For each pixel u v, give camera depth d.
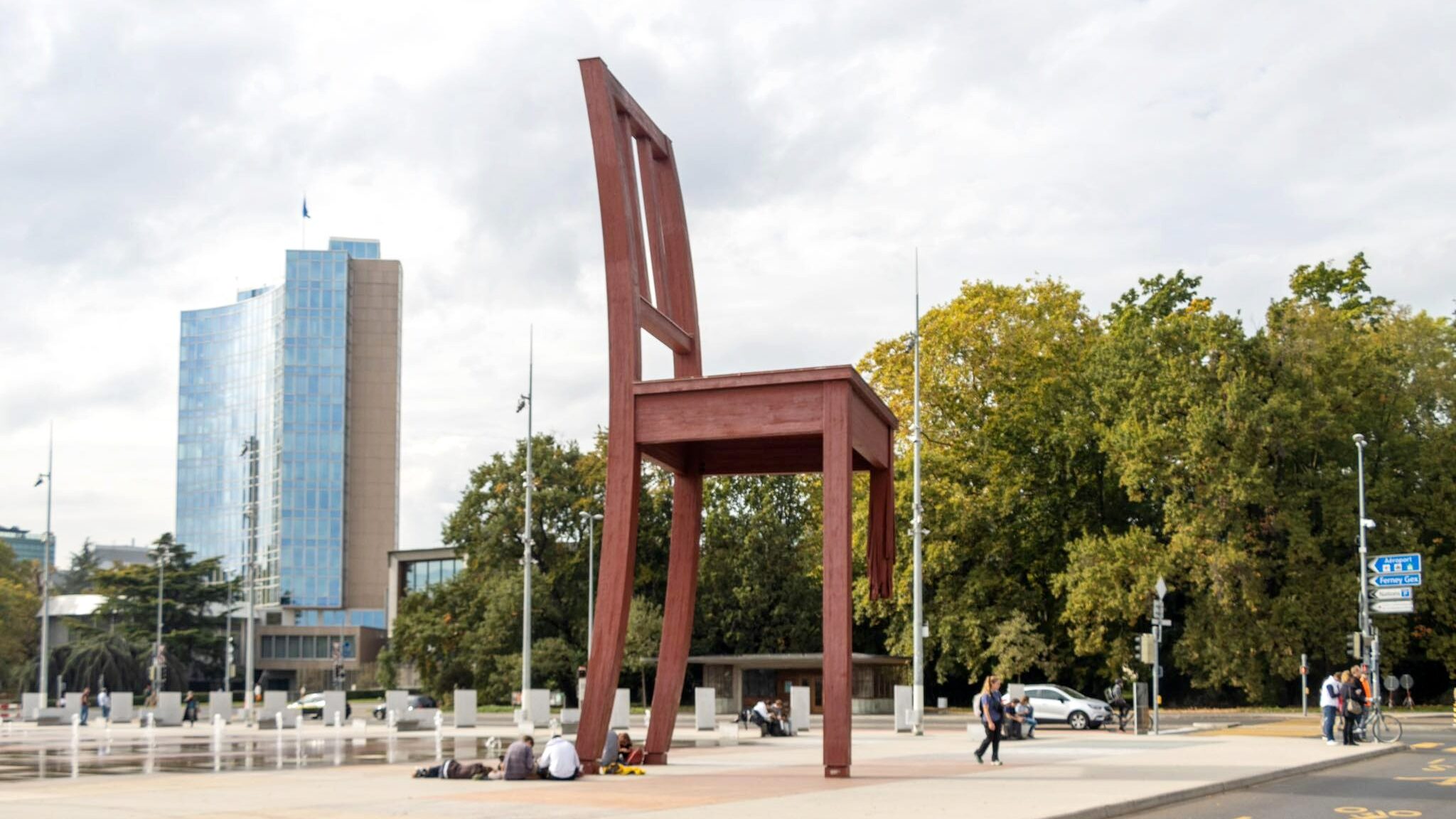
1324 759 23.81
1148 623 58.38
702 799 14.67
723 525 72.19
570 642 71.94
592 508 71.12
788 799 14.66
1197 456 51.78
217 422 152.12
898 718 39.88
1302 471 55.50
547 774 18.19
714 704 41.09
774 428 18.27
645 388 18.86
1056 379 59.12
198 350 154.88
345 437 141.12
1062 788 16.44
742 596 70.00
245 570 143.75
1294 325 54.44
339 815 13.02
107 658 92.00
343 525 139.50
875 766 21.92
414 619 73.69
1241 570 50.62
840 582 18.03
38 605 102.62
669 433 18.70
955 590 59.09
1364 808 15.34
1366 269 62.53
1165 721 46.28
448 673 72.38
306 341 141.12
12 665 96.12
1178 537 51.31
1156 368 55.88
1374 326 61.28
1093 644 53.84
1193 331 54.97
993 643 56.78
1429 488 55.09
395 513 145.00
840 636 18.03
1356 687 29.47
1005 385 58.72
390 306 146.25
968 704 67.19
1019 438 60.22
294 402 140.12
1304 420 52.41
